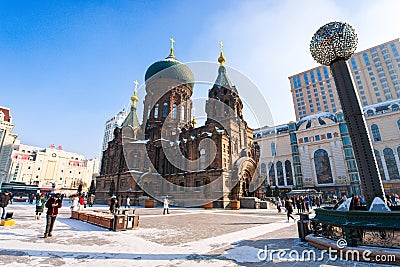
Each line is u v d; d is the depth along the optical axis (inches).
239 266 257.8
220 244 375.9
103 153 2155.5
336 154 2463.1
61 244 362.0
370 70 4242.1
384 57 4163.4
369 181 352.5
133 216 547.5
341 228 331.6
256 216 867.4
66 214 897.5
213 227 573.9
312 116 2851.9
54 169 4793.3
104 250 328.2
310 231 398.9
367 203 350.0
